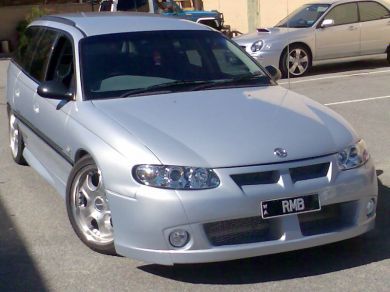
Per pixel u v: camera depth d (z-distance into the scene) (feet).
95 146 16.83
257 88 20.11
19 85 24.31
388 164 25.27
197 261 15.37
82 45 20.30
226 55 21.34
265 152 15.83
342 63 54.85
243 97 19.01
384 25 51.19
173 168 15.43
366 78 46.32
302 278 16.24
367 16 50.85
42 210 21.44
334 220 16.46
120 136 16.43
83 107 18.48
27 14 90.27
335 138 16.84
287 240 15.65
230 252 15.39
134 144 16.05
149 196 15.34
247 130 16.61
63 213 21.12
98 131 17.11
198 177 15.33
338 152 16.49
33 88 22.59
